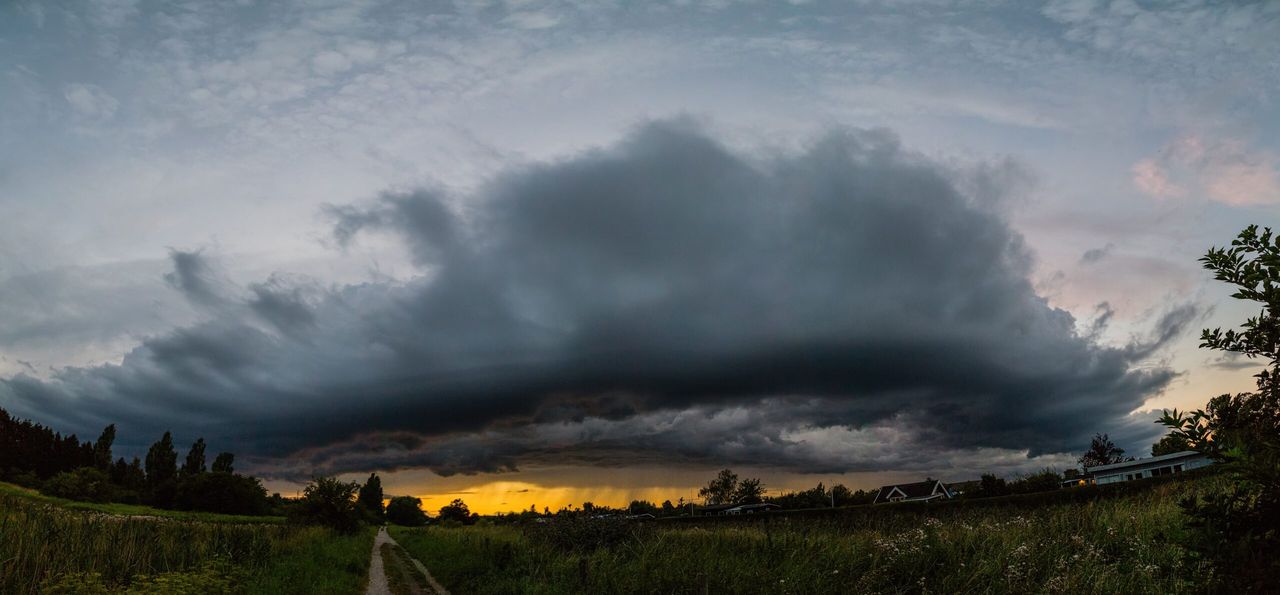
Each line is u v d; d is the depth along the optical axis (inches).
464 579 776.3
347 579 798.5
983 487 1979.6
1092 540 439.5
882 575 446.0
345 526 1599.4
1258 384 158.6
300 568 754.2
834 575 459.8
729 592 474.3
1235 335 161.6
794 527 721.0
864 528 661.3
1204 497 161.8
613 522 856.9
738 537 678.5
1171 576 336.2
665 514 3535.9
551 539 882.1
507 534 1134.4
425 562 1123.9
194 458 4493.1
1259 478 140.6
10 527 591.5
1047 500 984.9
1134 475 1485.0
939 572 432.8
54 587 474.6
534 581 636.7
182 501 2704.2
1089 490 947.3
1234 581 146.3
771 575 484.4
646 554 661.3
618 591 539.8
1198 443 156.8
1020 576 386.0
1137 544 402.3
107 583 537.3
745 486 3777.1
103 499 2379.4
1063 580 355.9
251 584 611.2
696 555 596.7
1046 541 448.1
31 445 3698.3
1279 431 150.9
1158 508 475.5
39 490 2202.3
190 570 582.6
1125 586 335.9
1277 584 137.7
